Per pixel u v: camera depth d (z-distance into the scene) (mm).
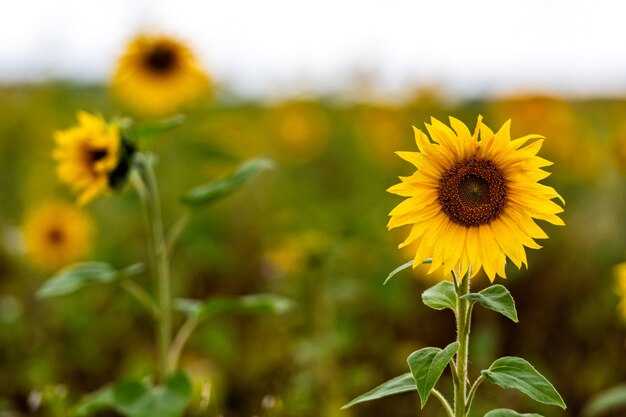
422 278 2822
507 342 2592
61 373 2475
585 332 2584
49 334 2682
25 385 2371
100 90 4625
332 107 6031
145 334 2730
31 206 3727
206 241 2881
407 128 5152
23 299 2938
